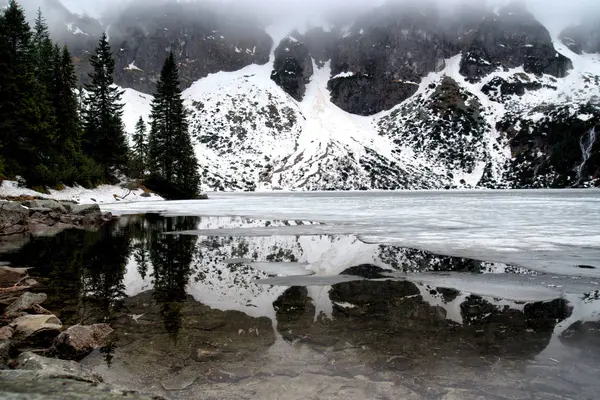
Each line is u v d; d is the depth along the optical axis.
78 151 50.34
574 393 3.98
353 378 4.30
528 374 4.42
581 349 5.18
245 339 5.46
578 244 15.12
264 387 4.07
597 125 192.62
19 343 5.24
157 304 7.16
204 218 28.45
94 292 7.99
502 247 14.48
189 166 68.69
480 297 7.87
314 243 15.64
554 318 6.53
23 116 37.75
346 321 6.31
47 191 39.47
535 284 8.95
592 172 184.00
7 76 36.47
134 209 38.25
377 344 5.32
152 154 65.94
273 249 14.12
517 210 36.91
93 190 49.38
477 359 4.84
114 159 56.88
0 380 3.54
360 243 15.62
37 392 3.23
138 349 5.08
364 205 48.47
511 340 5.50
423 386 4.12
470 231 19.55
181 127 66.69
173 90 65.75
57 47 49.72
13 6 40.91
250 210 38.03
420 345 5.30
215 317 6.44
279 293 8.08
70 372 3.82
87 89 56.81
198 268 10.62
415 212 34.59
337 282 9.11
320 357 4.88
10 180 34.66
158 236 17.70
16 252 13.10
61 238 16.77
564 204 48.84
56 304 7.12
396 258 12.33
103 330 5.61
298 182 187.50
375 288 8.58
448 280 9.34
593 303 7.44
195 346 5.19
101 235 17.95
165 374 4.36
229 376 4.32
